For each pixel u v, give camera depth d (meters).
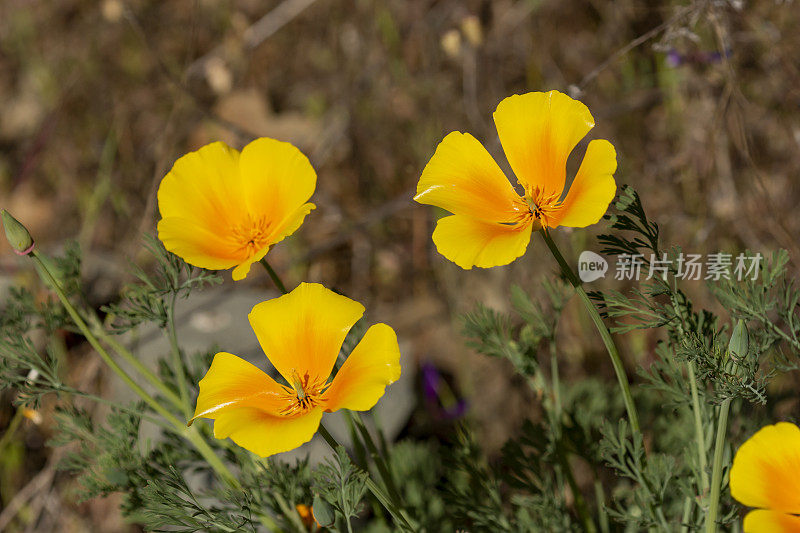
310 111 5.16
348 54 5.32
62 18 5.74
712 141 3.69
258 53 5.40
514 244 1.87
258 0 5.58
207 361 2.90
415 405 3.81
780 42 3.95
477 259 1.89
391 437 3.57
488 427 3.72
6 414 3.83
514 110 2.02
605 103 4.71
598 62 4.86
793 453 1.71
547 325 2.79
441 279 4.36
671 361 2.33
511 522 2.78
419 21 5.17
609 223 2.09
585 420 2.81
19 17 5.75
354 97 4.98
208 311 3.83
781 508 1.70
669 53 3.64
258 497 2.46
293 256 4.55
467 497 2.77
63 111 5.31
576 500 2.69
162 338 3.66
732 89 3.46
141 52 5.50
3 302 3.88
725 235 3.85
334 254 4.57
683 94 4.35
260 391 1.95
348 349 2.51
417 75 5.04
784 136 4.15
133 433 2.56
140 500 2.43
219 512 2.21
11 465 3.71
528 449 3.52
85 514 3.57
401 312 4.32
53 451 3.73
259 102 5.22
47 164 5.12
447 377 3.99
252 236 2.19
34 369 2.43
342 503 2.04
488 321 2.82
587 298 1.95
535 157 2.01
